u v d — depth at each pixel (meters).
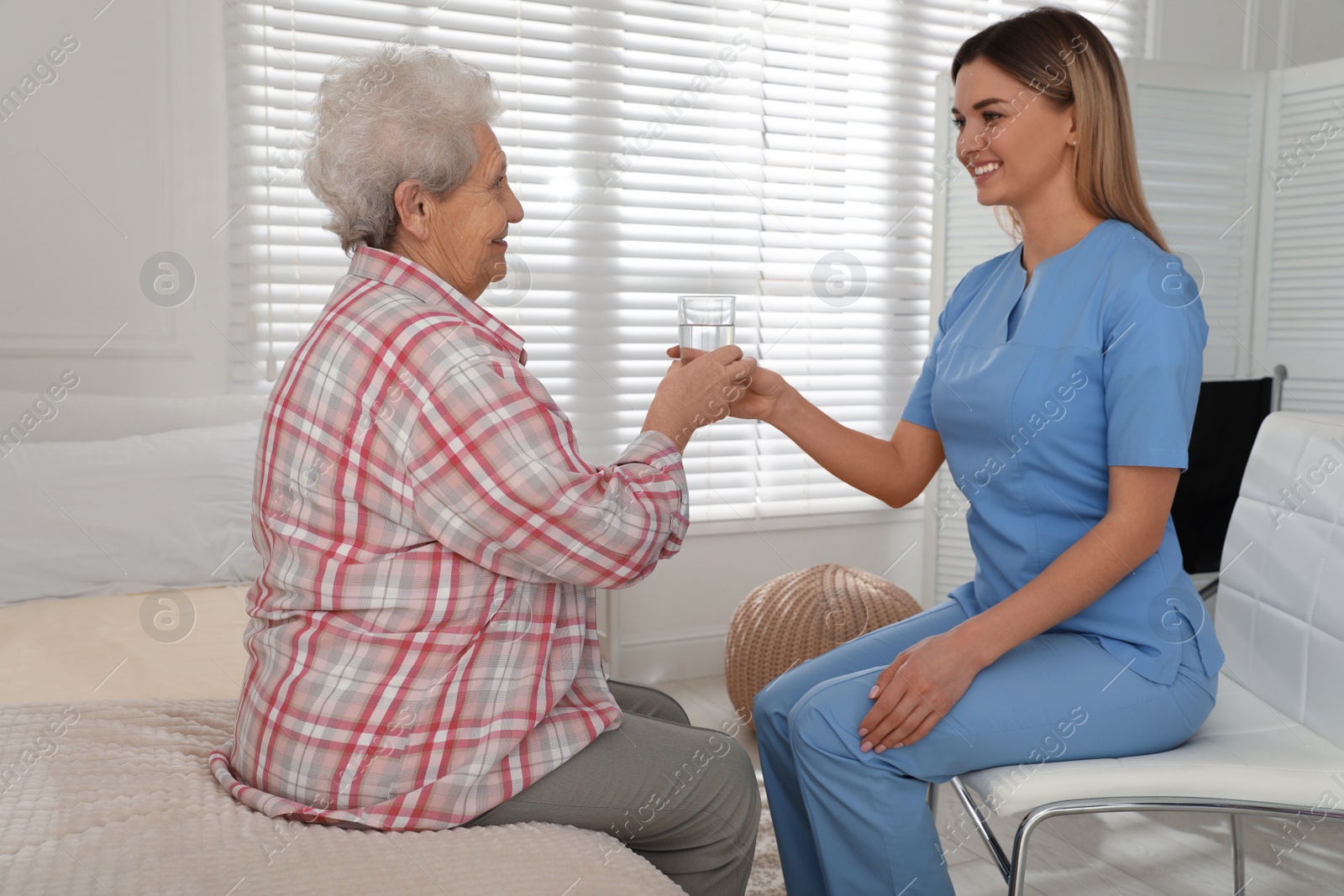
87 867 0.83
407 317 0.96
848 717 1.14
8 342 2.27
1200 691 1.19
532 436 0.93
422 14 2.63
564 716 1.03
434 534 0.94
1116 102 1.25
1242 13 3.46
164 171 2.39
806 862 1.31
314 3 2.52
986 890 1.71
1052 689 1.14
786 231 3.09
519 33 2.74
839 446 1.50
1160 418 1.13
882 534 3.29
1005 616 1.13
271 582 1.00
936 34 3.23
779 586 2.56
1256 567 1.39
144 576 2.02
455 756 0.95
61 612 1.88
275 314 2.52
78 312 2.33
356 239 1.07
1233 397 2.70
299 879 0.83
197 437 2.19
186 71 2.39
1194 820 2.00
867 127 3.18
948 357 1.39
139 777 1.02
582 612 1.08
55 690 1.49
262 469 1.01
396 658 0.95
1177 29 3.43
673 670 3.02
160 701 1.28
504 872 0.87
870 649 1.33
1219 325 3.16
